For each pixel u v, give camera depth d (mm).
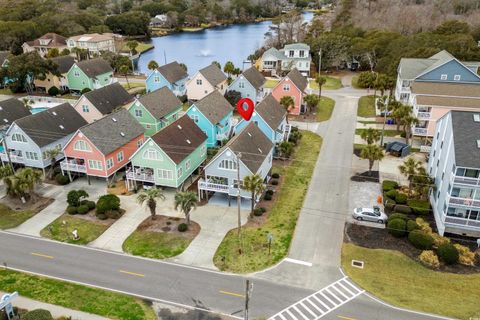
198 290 33406
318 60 110188
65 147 49844
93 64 94062
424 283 33812
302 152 59688
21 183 45312
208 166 45469
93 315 30859
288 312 31094
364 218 42500
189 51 149500
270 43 132625
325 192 48500
